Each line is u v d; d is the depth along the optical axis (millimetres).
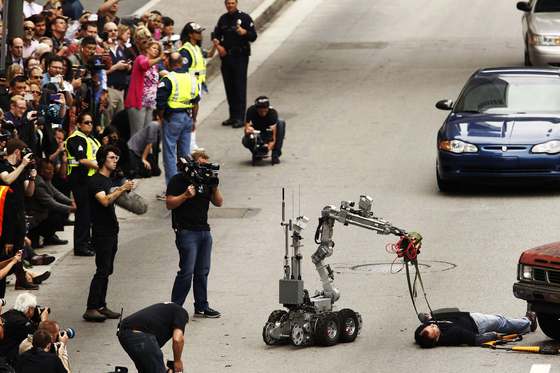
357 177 91688
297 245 58781
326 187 89250
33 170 68625
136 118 90875
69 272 71938
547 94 90062
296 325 57438
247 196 87688
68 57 89188
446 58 129250
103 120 87000
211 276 69875
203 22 136750
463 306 62156
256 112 96000
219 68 128500
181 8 142500
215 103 116938
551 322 56594
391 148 99500
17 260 62531
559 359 54125
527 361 53812
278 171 94312
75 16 109500
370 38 139500
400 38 138875
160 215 85250
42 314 54875
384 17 149125
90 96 84188
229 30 106938
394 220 80000
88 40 84562
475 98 90500
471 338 56750
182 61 85562
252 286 67812
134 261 74250
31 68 76625
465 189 88312
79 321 63500
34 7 102500
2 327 52688
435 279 67125
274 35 142500
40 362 48188
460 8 153250
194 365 55500
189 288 63250
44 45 84188
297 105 114000
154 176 93188
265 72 126750
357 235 77688
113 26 93562
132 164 91000
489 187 88812
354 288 66188
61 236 79375
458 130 86438
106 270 63562
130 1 146250
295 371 53969
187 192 62188
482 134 85625
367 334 59062
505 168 84562
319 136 103812
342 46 136375
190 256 62750
